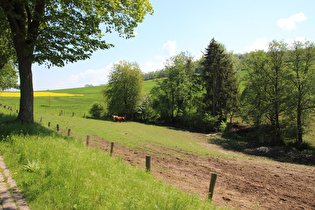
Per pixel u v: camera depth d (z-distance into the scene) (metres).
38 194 4.57
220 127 39.16
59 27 14.17
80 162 6.79
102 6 14.33
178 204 4.62
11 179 5.41
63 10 14.73
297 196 9.28
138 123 46.66
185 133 37.84
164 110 51.03
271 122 30.45
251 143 30.42
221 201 7.42
